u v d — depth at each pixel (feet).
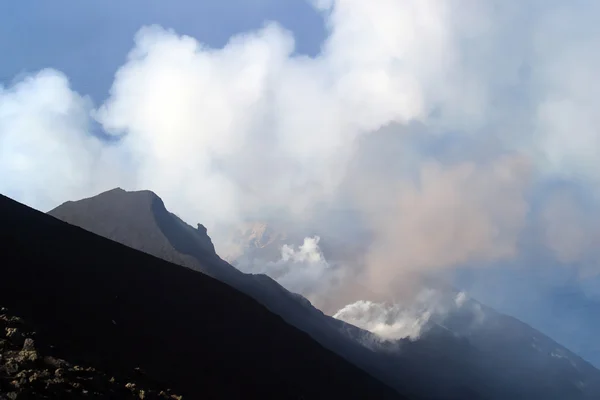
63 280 166.81
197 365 155.84
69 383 88.22
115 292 185.78
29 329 106.73
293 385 208.23
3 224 196.44
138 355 133.28
